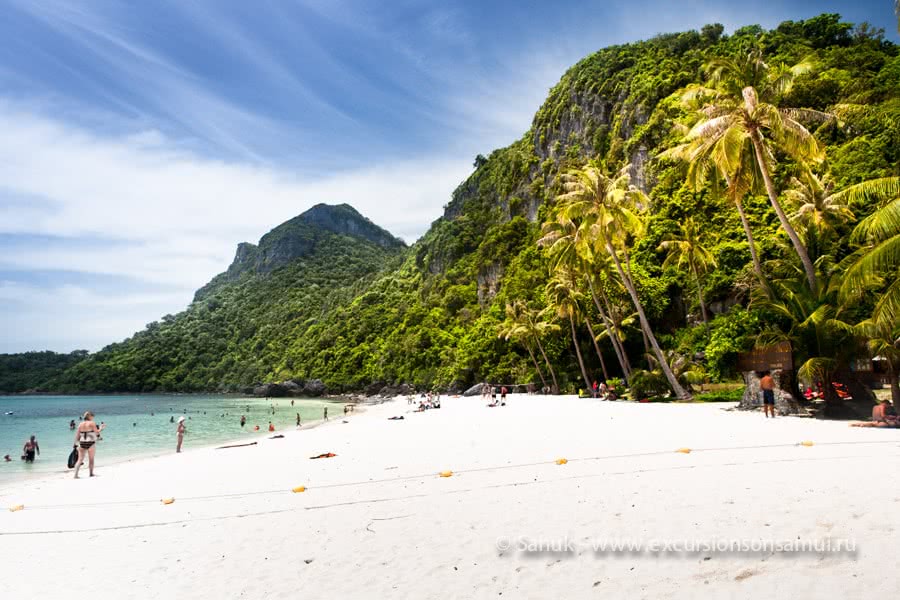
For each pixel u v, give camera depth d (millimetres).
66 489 14797
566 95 127062
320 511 9711
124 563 7613
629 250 65125
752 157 27312
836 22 74875
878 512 6789
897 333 18406
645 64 98312
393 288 177625
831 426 16734
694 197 60594
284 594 5992
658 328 59031
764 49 75438
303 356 160375
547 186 120812
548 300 68625
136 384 191000
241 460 18609
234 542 8227
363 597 5711
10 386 195375
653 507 7969
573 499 8906
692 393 37062
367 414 56688
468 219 163875
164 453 25859
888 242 15750
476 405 52062
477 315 118625
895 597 4574
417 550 7102
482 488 10391
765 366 23828
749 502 7777
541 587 5562
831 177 43625
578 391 59719
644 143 78750
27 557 8250
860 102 49438
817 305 21359
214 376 192250
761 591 4969
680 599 4977
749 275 42438
